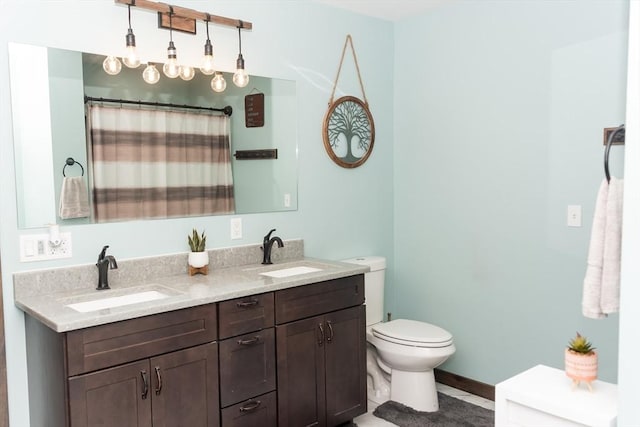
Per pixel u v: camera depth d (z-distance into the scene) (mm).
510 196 2949
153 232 2471
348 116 3268
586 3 2582
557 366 2797
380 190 3504
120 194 2369
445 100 3238
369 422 2783
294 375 2381
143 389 1894
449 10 3176
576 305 2697
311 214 3117
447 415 2850
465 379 3227
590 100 2590
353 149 3314
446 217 3285
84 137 2262
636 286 1370
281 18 2908
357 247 3377
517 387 1640
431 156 3344
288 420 2363
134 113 2404
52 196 2178
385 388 3109
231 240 2760
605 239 1506
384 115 3498
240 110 2766
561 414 1504
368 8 3215
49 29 2154
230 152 2738
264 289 2238
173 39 2510
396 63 3514
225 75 2699
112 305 2184
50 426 1888
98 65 2289
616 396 1558
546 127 2770
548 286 2811
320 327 2484
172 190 2535
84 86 2254
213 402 2094
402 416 2830
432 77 3303
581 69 2615
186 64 2559
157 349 1927
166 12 2449
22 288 2090
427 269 3418
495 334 3070
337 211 3254
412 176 3469
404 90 3477
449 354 2812
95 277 2270
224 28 2682
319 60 3104
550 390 1609
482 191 3082
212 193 2678
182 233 2570
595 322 2627
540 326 2859
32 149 2127
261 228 2885
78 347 1741
